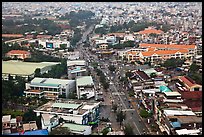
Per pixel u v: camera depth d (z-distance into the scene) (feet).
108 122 575.38
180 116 517.55
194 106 573.74
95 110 581.94
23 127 535.60
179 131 480.23
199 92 633.20
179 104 580.71
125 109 631.56
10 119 559.79
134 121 574.97
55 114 557.33
